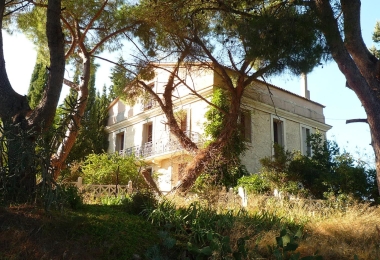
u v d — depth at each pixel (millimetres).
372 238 8406
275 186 15039
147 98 17047
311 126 24109
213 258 5906
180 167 19766
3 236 5105
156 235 6340
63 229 5574
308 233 8531
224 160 15859
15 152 5789
